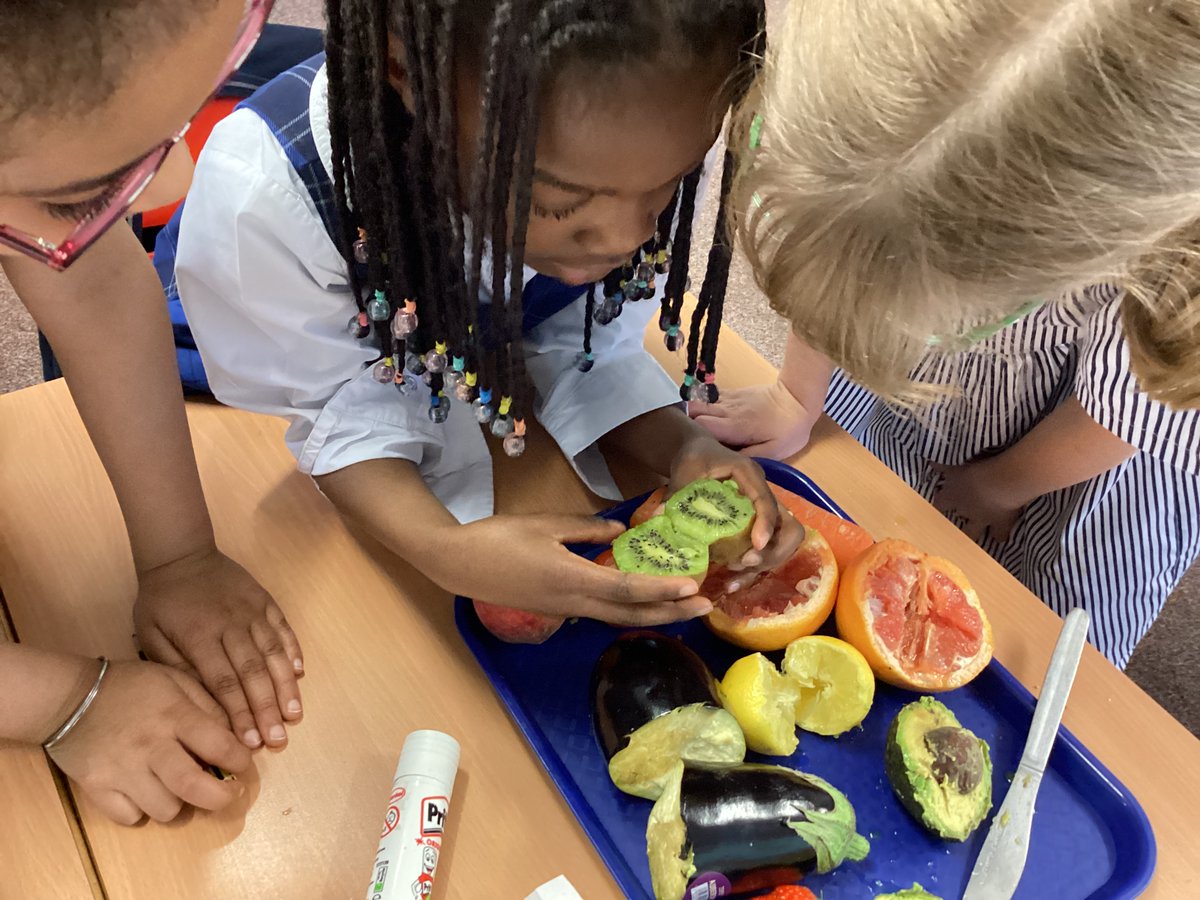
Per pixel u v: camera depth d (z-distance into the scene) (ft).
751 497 1.70
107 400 1.55
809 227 1.05
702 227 3.52
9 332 3.88
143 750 1.41
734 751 1.46
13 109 0.73
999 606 1.78
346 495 1.75
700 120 1.22
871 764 1.55
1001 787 1.55
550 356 2.05
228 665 1.56
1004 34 0.85
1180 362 1.22
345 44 1.27
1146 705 1.65
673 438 1.93
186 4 0.77
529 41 1.09
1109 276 0.99
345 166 1.46
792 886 1.38
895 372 1.18
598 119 1.17
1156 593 2.55
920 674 1.59
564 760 1.52
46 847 1.35
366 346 1.81
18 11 0.67
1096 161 0.86
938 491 2.81
